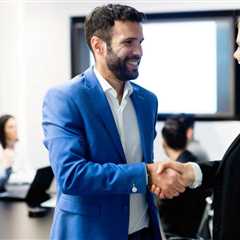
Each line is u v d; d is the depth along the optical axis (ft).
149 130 4.42
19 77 13.42
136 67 4.00
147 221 4.34
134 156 4.24
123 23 3.91
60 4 13.48
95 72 4.20
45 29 13.58
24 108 13.57
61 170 3.74
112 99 4.17
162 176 3.97
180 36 13.19
